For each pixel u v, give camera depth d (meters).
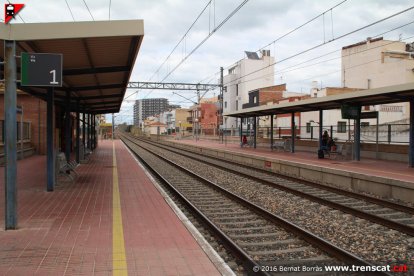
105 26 7.90
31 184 12.60
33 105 24.98
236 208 10.15
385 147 21.33
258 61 77.19
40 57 7.19
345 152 22.39
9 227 7.00
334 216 9.23
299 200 11.23
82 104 24.58
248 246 6.81
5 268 5.08
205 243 6.31
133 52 10.25
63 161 13.99
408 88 14.81
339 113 50.28
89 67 11.95
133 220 7.87
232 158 27.14
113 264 5.29
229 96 80.12
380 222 8.42
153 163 23.41
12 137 7.02
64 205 9.30
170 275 4.95
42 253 5.70
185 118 106.56
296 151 29.92
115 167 18.78
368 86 55.34
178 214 8.45
